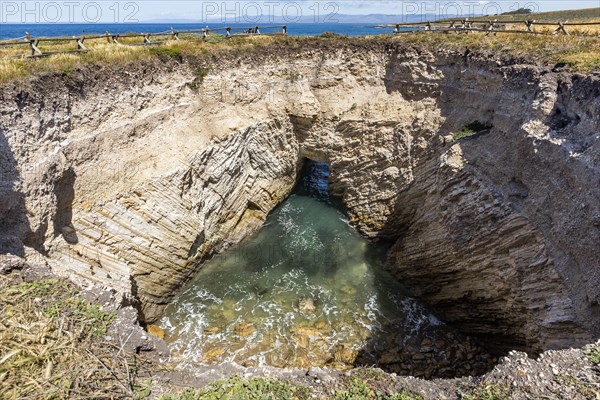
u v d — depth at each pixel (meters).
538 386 8.41
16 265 11.34
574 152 12.73
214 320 17.75
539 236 13.61
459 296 17.55
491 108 19.02
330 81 26.17
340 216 26.48
